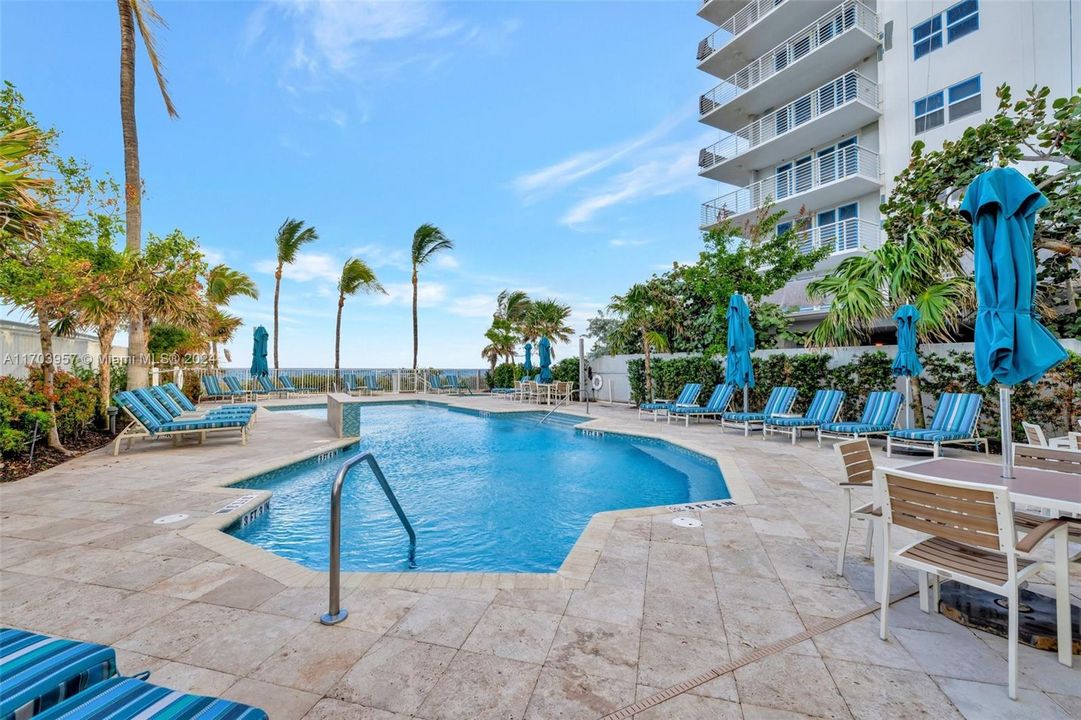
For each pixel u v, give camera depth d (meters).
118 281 8.83
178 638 2.55
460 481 7.25
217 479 6.10
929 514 2.43
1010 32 13.46
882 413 8.93
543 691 2.13
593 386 20.08
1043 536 2.28
